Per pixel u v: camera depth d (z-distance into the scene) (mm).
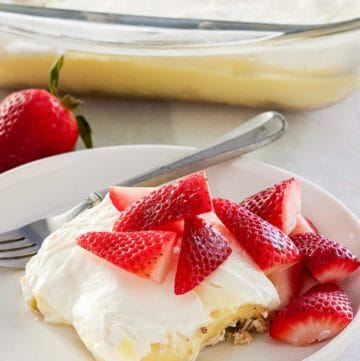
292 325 435
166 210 450
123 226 456
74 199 520
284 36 547
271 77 586
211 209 449
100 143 590
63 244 461
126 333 422
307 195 501
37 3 623
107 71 598
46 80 610
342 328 433
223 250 445
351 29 549
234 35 549
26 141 552
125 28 552
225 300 437
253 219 457
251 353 437
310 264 455
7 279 476
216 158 522
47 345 445
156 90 609
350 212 489
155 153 535
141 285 436
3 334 449
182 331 428
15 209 511
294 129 603
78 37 561
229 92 601
